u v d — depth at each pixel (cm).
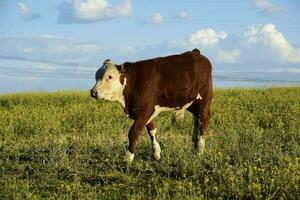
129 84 1105
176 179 966
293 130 1405
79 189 898
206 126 1198
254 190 820
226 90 2692
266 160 1071
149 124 1134
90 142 1304
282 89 2634
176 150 1163
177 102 1148
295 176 868
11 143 1380
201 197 802
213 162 1038
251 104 2066
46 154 1170
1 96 2675
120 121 1733
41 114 1864
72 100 2466
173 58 1160
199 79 1177
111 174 999
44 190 909
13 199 843
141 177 990
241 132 1392
